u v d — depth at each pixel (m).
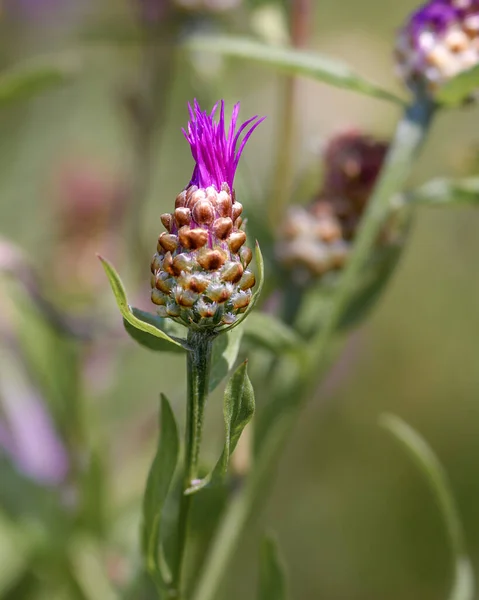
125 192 0.40
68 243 0.39
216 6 0.36
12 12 0.47
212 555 0.30
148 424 0.39
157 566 0.26
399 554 0.49
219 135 0.25
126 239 0.40
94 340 0.37
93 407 0.38
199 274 0.24
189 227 0.24
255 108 0.48
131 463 0.38
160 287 0.25
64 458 0.36
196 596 0.29
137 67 0.45
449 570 0.49
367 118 0.43
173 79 0.38
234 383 0.24
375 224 0.29
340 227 0.31
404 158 0.29
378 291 0.31
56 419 0.35
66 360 0.35
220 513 0.30
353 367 0.48
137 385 0.45
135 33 0.37
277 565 0.27
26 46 0.48
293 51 0.30
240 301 0.25
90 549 0.35
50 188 0.41
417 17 0.29
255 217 0.32
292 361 0.30
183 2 0.35
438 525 0.49
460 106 0.29
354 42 0.46
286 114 0.34
